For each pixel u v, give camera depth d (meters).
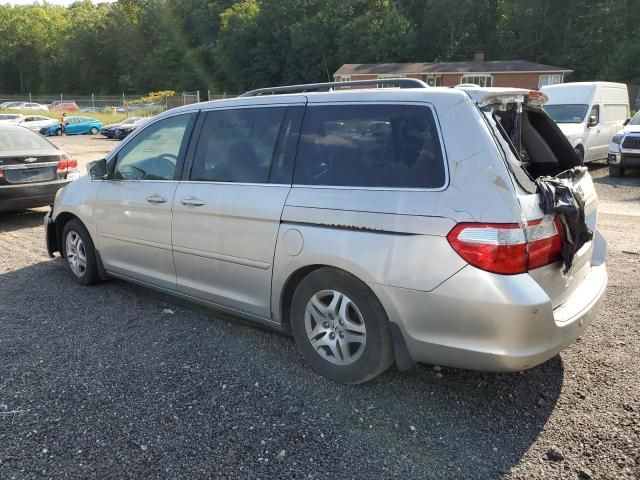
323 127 3.48
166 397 3.31
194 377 3.55
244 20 68.88
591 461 2.71
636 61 47.69
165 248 4.34
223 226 3.84
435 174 2.97
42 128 37.09
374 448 2.84
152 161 4.52
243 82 70.31
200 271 4.10
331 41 64.50
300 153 3.55
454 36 64.06
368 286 3.12
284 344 4.04
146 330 4.30
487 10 64.56
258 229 3.62
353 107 3.38
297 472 2.66
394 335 3.10
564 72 46.72
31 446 2.85
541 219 2.89
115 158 4.86
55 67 88.38
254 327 4.35
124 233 4.71
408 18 65.94
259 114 3.83
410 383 3.47
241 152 3.87
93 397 3.31
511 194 2.79
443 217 2.86
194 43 80.25
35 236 7.64
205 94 70.56
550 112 14.69
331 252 3.23
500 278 2.75
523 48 60.06
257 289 3.73
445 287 2.86
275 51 68.00
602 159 15.84
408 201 2.99
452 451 2.81
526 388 3.39
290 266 3.46
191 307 4.79
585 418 3.07
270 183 3.63
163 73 79.56
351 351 3.35
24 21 90.94
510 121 3.47
